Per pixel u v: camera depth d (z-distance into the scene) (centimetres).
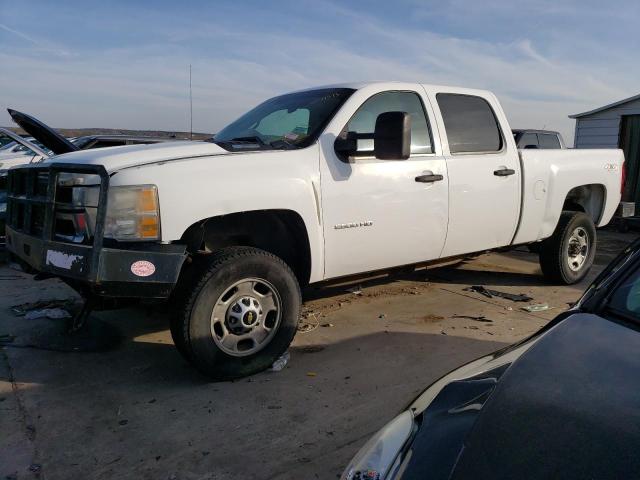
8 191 437
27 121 441
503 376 185
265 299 379
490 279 670
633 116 1328
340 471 275
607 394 167
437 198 471
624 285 233
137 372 389
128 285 330
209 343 356
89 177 337
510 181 530
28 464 278
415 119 473
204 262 356
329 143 414
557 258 614
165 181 339
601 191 653
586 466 140
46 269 353
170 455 288
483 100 530
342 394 358
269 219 417
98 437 304
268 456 288
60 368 394
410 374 390
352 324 495
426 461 158
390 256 456
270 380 378
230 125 512
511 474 142
